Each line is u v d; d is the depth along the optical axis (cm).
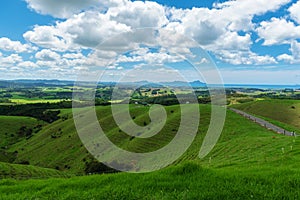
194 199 1152
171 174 1462
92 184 1445
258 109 12838
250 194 1170
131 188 1312
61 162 9212
